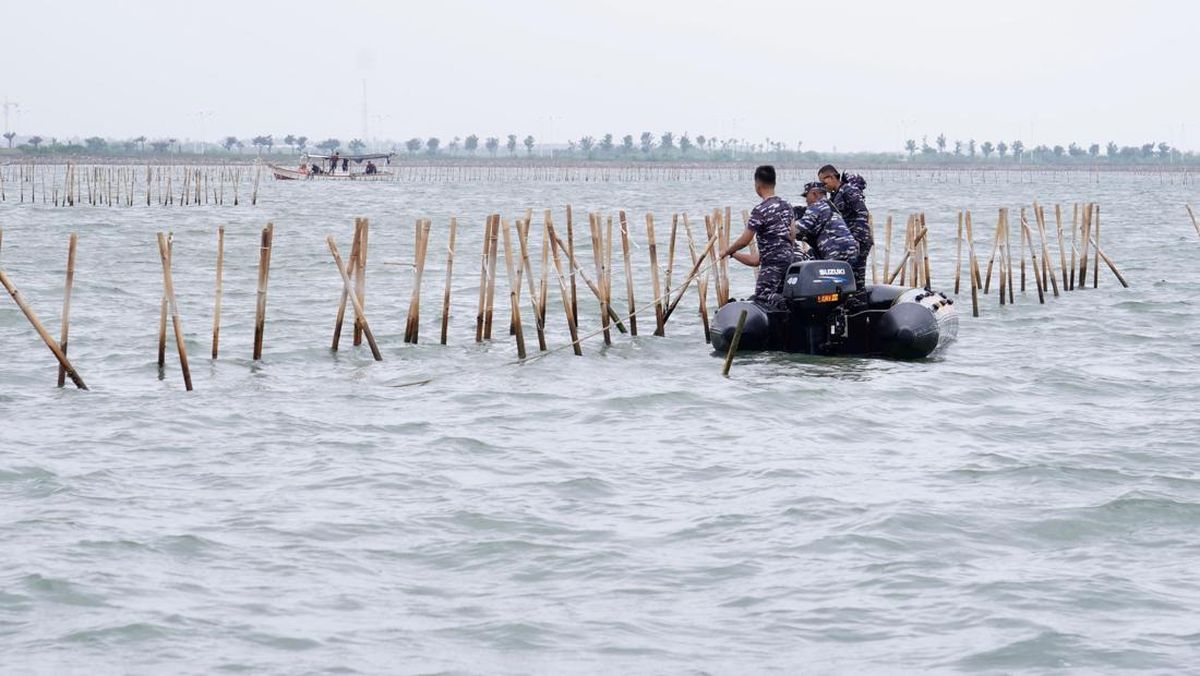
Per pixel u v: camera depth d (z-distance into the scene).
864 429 31.44
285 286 62.12
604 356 41.34
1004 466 27.52
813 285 39.19
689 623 18.98
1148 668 17.33
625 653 17.95
